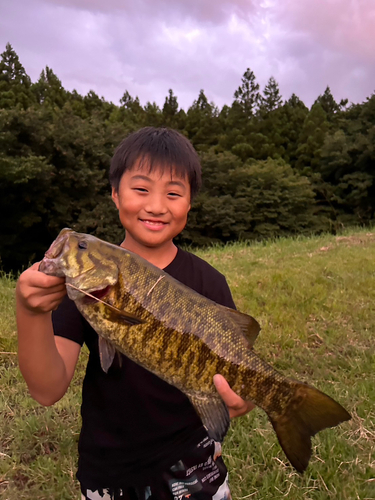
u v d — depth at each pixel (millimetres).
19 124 19156
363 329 5152
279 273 7117
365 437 3088
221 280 2031
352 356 4414
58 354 1631
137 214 1750
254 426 3234
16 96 48125
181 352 1595
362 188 30656
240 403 1609
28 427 3180
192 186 1867
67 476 2756
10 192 19078
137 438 1813
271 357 4418
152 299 1574
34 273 1425
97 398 1837
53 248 1513
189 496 1864
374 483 2691
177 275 1919
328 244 10617
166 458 1822
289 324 5207
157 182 1729
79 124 22391
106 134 23547
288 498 2590
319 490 2688
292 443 1726
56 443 3072
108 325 1539
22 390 3680
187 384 1616
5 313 5250
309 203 30328
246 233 26641
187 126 55094
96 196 21359
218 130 52906
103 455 1828
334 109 68188
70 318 1788
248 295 6199
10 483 2723
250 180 27578
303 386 1725
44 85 60906
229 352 1652
